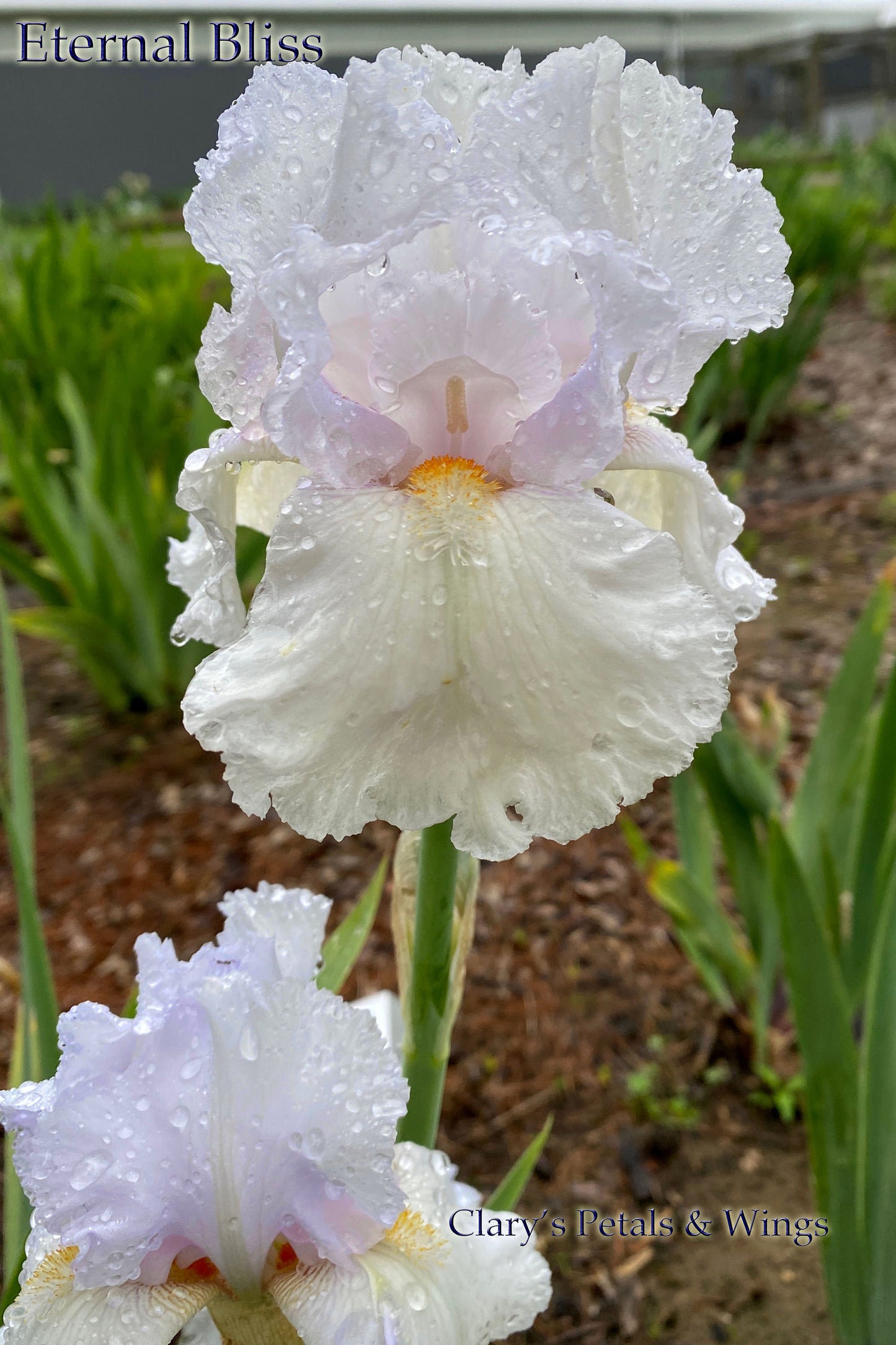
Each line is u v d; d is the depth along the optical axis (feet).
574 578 0.56
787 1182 1.45
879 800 1.28
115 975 1.83
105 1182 0.67
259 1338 0.71
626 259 0.55
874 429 4.16
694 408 2.65
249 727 0.54
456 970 0.77
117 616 2.43
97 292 3.98
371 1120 0.67
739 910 1.62
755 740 1.69
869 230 5.92
